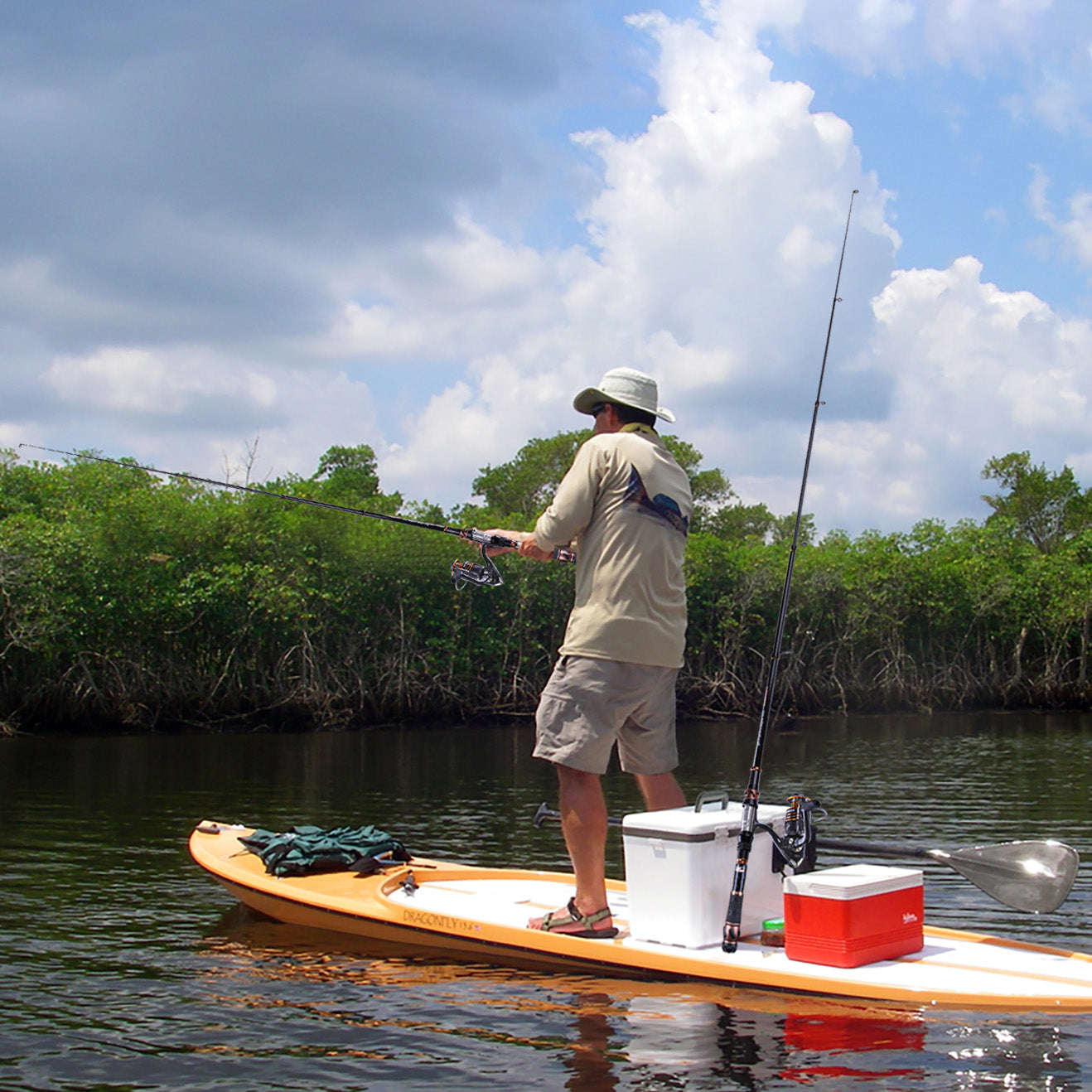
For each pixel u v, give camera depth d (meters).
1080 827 10.38
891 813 11.53
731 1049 3.53
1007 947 4.30
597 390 4.85
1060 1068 3.31
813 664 40.72
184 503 30.83
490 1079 3.38
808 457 5.19
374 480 52.38
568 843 4.61
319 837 5.96
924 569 43.03
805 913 4.11
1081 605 43.56
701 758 20.19
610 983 4.27
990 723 33.34
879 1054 3.44
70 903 6.25
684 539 4.75
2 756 19.84
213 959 4.89
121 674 28.94
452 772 16.75
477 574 5.45
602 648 4.53
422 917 4.88
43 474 32.34
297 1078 3.45
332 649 33.53
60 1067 3.57
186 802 12.18
